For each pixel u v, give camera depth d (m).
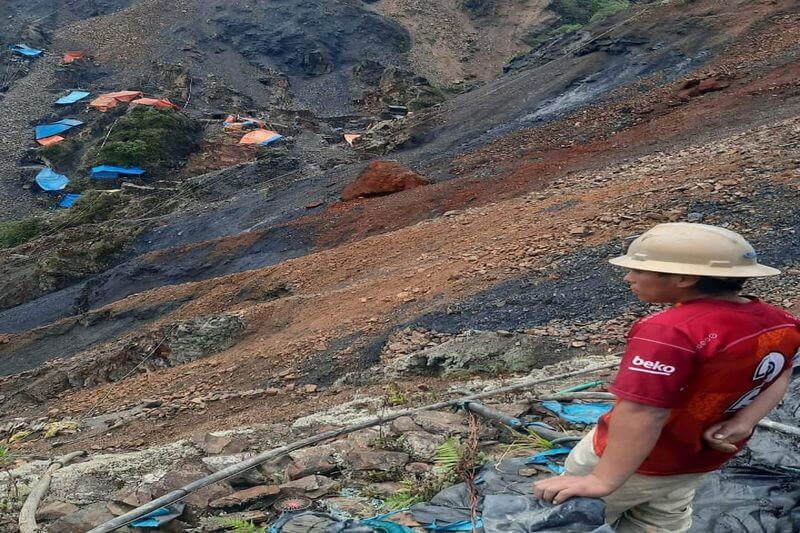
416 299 13.51
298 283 18.70
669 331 2.05
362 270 18.03
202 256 26.94
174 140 57.84
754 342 2.05
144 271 27.48
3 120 70.00
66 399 14.98
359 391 9.62
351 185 28.83
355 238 24.19
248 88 79.44
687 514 2.47
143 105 61.22
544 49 56.75
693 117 26.52
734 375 2.06
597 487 2.19
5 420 14.30
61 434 10.91
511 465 4.05
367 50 87.81
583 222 14.98
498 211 19.11
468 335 10.66
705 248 2.14
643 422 2.06
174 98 71.62
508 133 34.19
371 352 11.66
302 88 82.38
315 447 5.75
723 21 39.16
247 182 43.66
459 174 29.94
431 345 11.24
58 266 32.09
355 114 72.88
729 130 22.91
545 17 91.56
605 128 29.92
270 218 30.62
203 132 62.00
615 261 2.35
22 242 41.72
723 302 2.15
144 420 10.79
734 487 3.39
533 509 2.49
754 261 2.22
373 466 5.13
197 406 10.98
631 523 2.49
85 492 5.48
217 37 88.19
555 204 17.50
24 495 5.63
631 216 14.34
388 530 3.21
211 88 75.75
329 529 3.06
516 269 13.56
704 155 18.16
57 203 55.06
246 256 26.00
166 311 20.80
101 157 55.56
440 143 38.78
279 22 90.12
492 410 5.49
